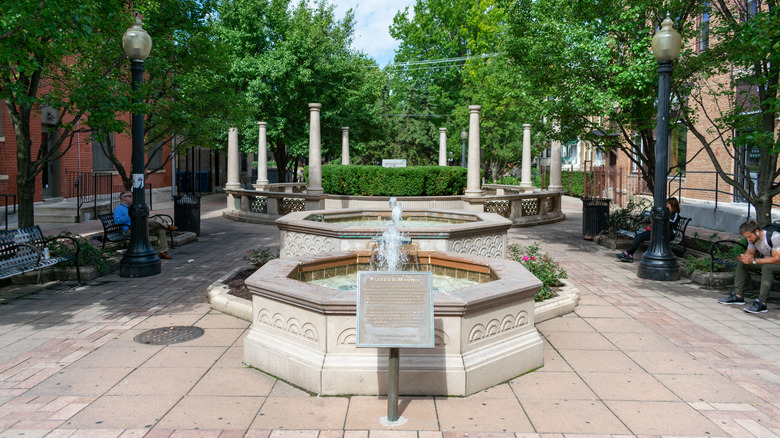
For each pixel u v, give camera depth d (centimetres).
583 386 465
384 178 1955
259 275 529
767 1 846
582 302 757
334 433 377
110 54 1060
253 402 427
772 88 879
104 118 842
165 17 1164
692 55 1091
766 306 710
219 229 1611
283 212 1780
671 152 2125
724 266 898
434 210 1083
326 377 439
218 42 1271
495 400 435
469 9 3878
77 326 625
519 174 4791
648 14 1088
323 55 2555
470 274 635
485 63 3328
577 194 3189
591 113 1127
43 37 741
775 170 936
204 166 3266
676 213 1066
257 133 2450
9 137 1549
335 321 444
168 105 1170
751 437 376
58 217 1623
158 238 1085
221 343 568
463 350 447
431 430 382
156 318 659
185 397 436
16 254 798
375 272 381
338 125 2539
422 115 4091
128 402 425
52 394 439
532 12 1232
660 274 902
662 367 510
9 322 639
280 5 2488
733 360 529
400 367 440
